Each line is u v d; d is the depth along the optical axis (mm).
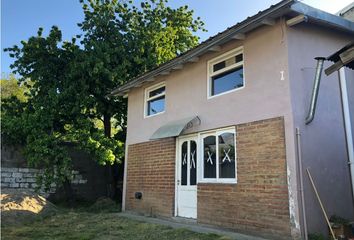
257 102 8961
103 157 15820
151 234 8930
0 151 16234
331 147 8578
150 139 12062
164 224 10414
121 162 17828
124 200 14164
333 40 9594
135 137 14250
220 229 9352
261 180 8500
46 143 15555
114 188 18422
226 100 9969
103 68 16141
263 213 8336
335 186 8359
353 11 11219
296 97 8242
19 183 16547
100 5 17906
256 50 9234
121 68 16766
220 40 9422
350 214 8438
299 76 8469
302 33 8859
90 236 8828
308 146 8125
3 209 11570
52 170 15969
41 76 16984
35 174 16969
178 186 11516
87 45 16922
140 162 13602
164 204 11859
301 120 8172
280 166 8102
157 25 18609
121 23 18297
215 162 10109
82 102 16516
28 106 17562
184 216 11016
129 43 17766
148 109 13961
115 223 10734
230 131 9727
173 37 19281
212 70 10820
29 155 15734
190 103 11406
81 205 16594
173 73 12523
